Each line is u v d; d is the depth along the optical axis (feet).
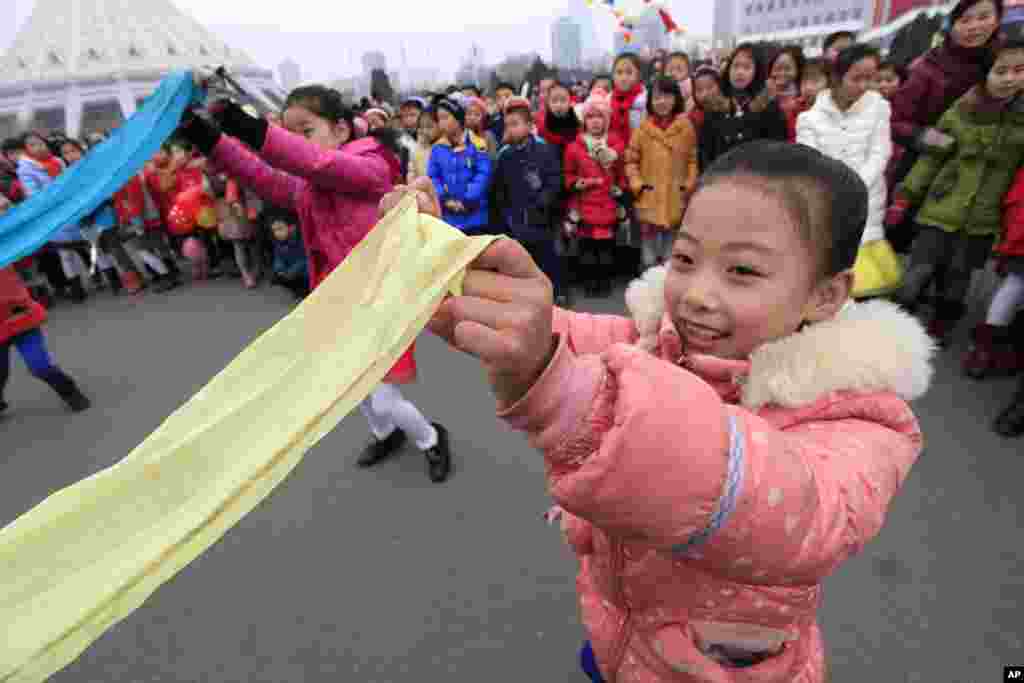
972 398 9.41
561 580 6.81
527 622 6.33
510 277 1.57
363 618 6.53
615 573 2.59
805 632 2.67
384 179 6.84
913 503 7.36
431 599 6.69
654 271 2.95
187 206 19.44
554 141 14.97
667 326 2.62
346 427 10.19
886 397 2.07
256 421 1.52
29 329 11.28
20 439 11.17
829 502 1.68
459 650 6.09
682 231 2.18
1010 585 6.21
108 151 5.09
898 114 10.89
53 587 1.34
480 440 9.55
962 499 7.37
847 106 10.02
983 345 9.91
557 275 14.52
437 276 1.61
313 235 7.22
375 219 6.86
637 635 2.72
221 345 15.02
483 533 7.58
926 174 10.44
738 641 2.47
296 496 8.55
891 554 6.67
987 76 9.40
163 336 15.93
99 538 1.39
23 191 19.38
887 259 9.95
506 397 1.66
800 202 1.98
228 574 7.27
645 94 15.67
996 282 13.61
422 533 7.67
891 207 10.99
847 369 2.03
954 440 8.45
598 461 1.44
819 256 2.08
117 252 19.63
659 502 1.45
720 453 1.44
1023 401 8.41
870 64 9.61
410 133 23.02
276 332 1.78
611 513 1.49
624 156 14.75
